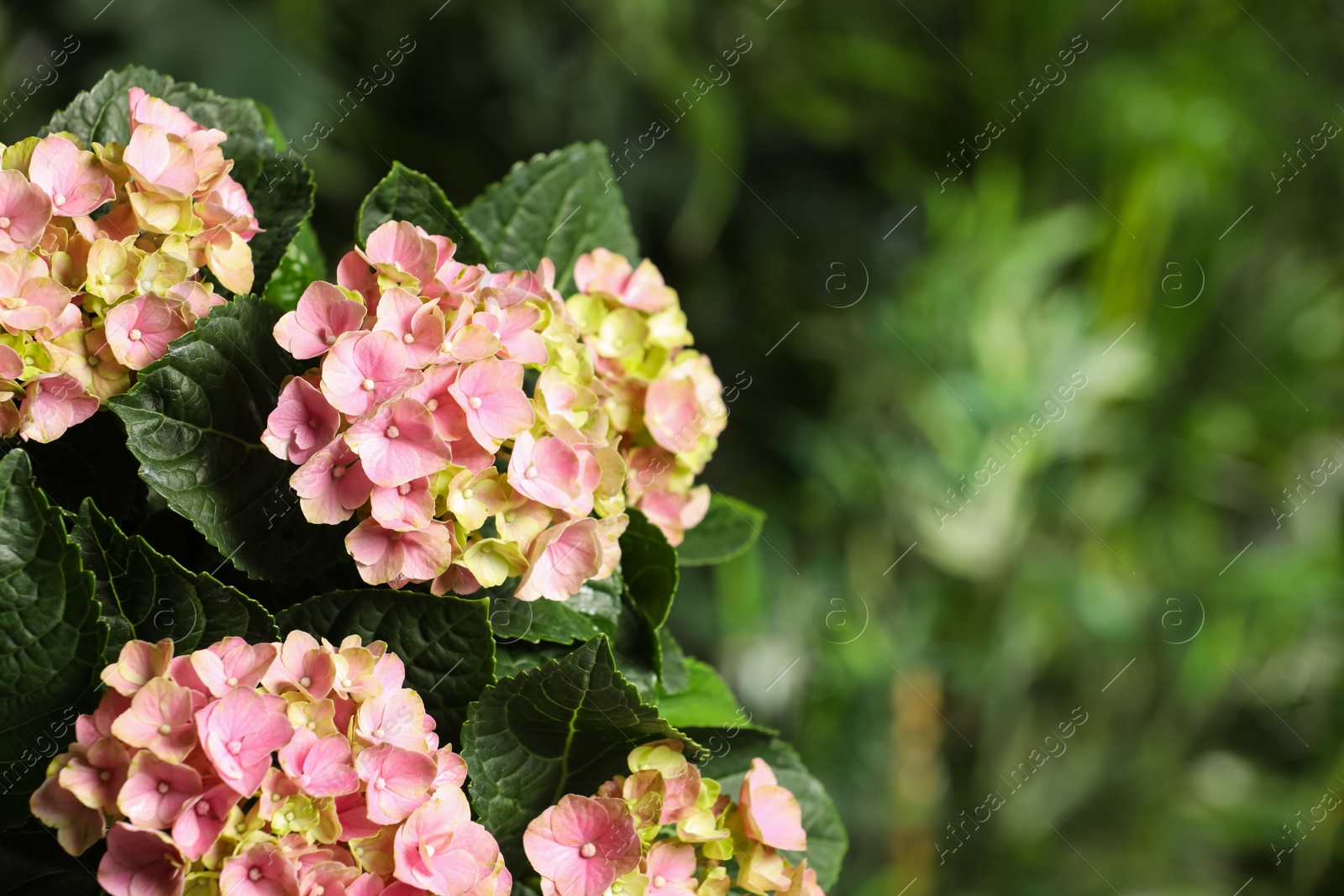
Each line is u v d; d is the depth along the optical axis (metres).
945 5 3.20
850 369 2.94
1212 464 3.13
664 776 1.11
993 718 2.90
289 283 1.22
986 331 2.76
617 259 1.21
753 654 2.69
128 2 2.70
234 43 2.78
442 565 1.08
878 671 2.73
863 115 3.22
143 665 1.05
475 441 1.09
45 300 1.06
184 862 1.03
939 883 2.84
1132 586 3.01
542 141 3.20
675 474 1.20
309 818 1.04
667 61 3.03
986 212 2.97
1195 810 3.00
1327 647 3.11
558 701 1.10
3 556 1.05
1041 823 2.91
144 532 1.12
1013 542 2.83
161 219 1.09
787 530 2.95
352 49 3.21
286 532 1.11
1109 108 3.00
